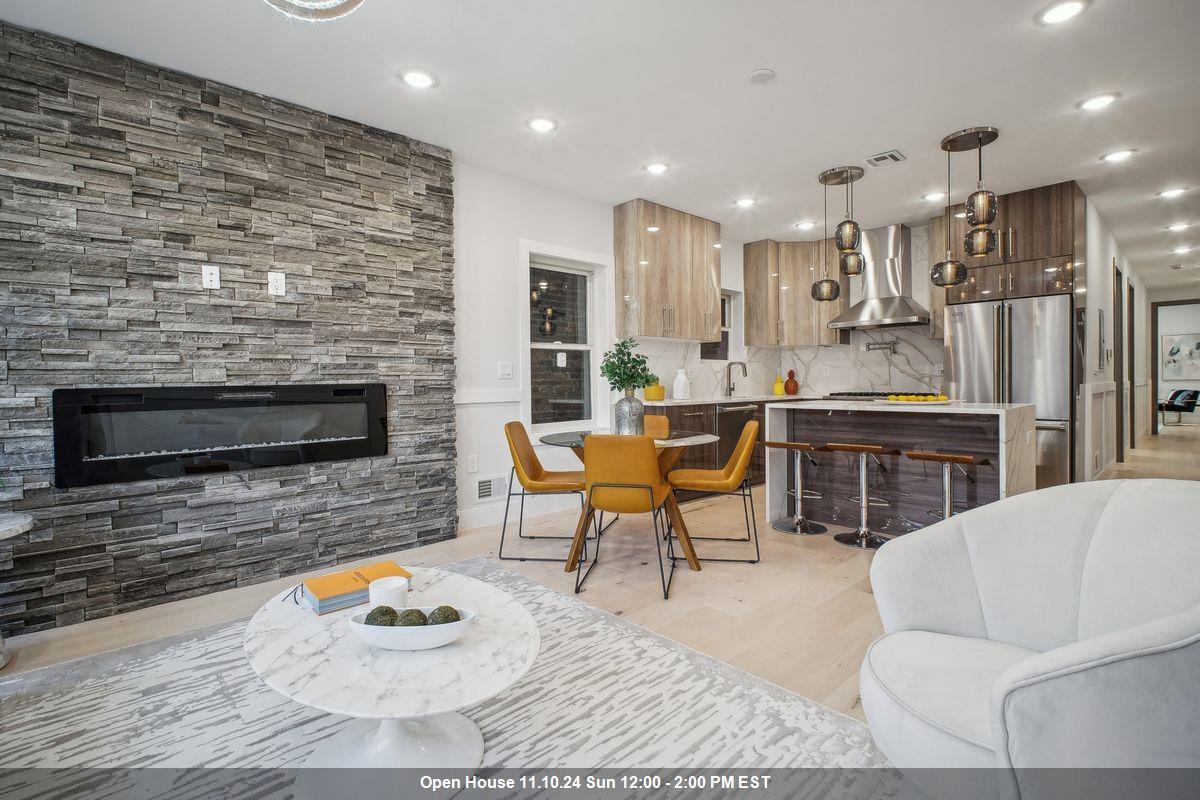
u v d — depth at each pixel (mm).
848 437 4008
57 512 2420
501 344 4094
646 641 2223
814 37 2523
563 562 3217
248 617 2500
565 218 4531
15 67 2334
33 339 2369
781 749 1570
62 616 2422
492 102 3068
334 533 3168
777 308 6188
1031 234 4539
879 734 1174
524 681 1923
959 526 1519
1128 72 2820
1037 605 1366
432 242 3580
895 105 3148
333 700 1140
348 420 3219
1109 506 1356
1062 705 900
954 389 4930
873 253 5703
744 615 2482
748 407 5484
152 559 2631
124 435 2566
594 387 4867
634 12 2332
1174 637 899
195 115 2744
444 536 3639
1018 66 2762
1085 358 4633
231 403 2832
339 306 3188
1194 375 12398
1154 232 5984
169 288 2672
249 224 2893
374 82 2846
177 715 1747
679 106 3139
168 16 2299
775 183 4359
